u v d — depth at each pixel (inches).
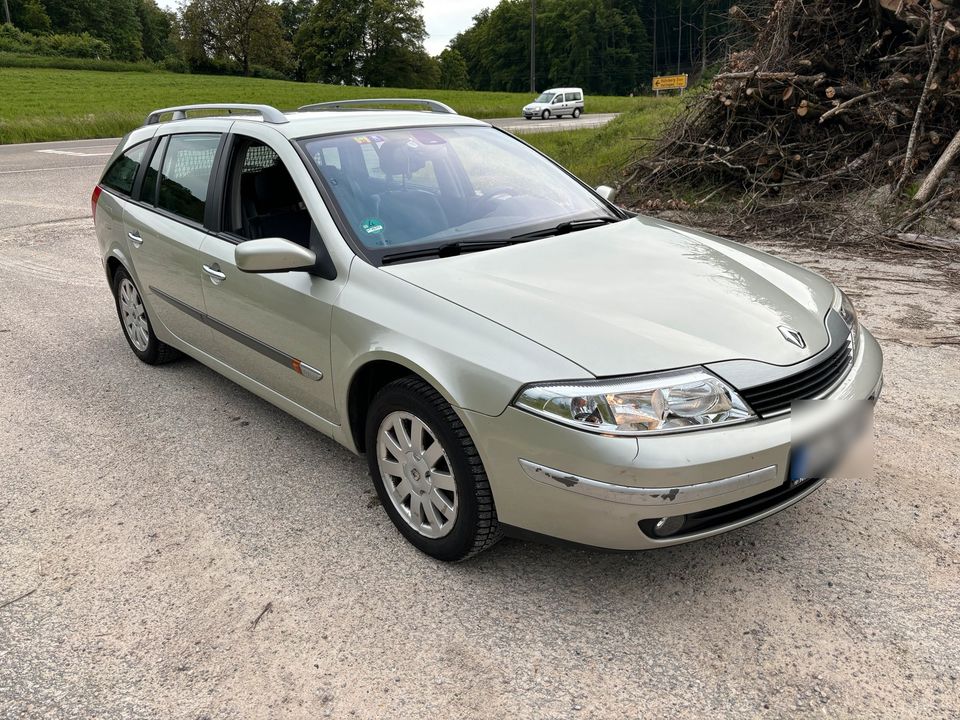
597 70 3698.3
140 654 94.6
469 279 109.3
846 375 106.3
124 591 106.8
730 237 319.6
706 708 83.9
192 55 3550.7
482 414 95.3
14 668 92.9
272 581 108.1
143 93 1828.2
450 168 140.9
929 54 327.3
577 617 98.9
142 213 172.1
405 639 95.9
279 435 154.3
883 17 350.0
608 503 89.3
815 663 90.0
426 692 87.4
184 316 162.6
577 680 88.4
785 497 100.3
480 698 86.2
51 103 1456.7
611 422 88.2
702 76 448.1
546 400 90.1
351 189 126.5
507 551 113.5
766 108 377.1
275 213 135.9
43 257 313.1
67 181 533.3
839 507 121.7
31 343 212.8
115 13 4180.6
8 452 149.6
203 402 171.0
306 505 128.0
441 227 126.0
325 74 3649.1
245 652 94.4
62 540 119.6
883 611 98.3
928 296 222.7
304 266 115.5
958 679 86.9
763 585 104.0
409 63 3627.0
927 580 103.7
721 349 95.7
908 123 331.9
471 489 100.1
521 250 121.3
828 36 373.1
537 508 94.8
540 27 3983.8
